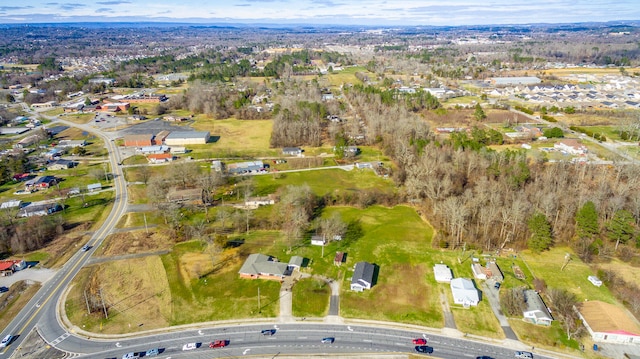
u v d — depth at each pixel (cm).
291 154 19962
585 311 9106
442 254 11562
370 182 16600
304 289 10012
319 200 14700
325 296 9781
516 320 9044
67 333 8631
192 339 8488
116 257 11362
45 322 8931
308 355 8088
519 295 9500
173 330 8738
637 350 8238
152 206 14512
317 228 12825
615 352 8194
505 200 13125
